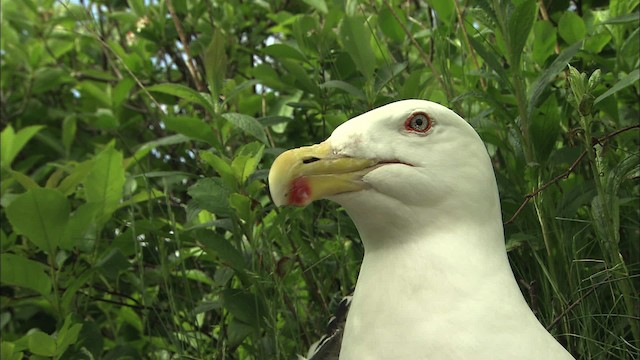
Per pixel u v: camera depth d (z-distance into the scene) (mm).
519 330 875
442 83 1198
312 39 1324
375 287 900
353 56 1209
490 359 862
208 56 1206
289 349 1177
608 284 1099
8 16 1665
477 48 1106
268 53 1326
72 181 1279
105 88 1661
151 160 1455
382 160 909
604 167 1024
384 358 882
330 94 1288
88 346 1217
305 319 1204
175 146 1499
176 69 1605
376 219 909
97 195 1233
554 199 1168
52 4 1686
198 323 1268
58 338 1125
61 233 1201
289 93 1432
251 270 1152
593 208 1030
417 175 898
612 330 1084
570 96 1022
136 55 1528
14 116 1662
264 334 1195
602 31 1245
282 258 1143
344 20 1210
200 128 1193
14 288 1390
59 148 1578
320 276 1211
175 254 1261
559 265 1097
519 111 1115
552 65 1104
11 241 1320
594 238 1131
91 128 1706
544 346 877
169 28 1519
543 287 1102
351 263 1208
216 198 1146
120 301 1334
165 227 1251
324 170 913
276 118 1223
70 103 1757
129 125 1561
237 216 1146
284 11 1477
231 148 1336
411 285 887
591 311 1076
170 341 1247
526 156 1099
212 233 1135
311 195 913
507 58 1116
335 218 1241
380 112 918
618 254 1021
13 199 1243
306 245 1180
